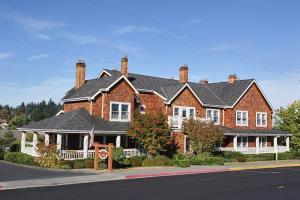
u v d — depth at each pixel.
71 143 39.38
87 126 35.69
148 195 18.66
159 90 46.50
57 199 16.89
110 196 18.09
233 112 51.19
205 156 40.47
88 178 25.11
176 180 25.78
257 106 54.59
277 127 60.78
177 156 39.97
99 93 39.50
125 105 41.06
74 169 30.91
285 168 38.22
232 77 55.81
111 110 39.97
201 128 41.16
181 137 43.88
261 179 27.06
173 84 47.62
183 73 50.03
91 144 33.19
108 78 41.66
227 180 26.16
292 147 59.50
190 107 46.78
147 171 30.53
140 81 46.44
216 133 41.38
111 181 24.78
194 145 41.28
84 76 44.91
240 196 18.94
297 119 59.78
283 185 23.66
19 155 34.72
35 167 31.11
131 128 37.47
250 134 49.75
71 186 21.81
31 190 19.78
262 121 55.06
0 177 24.38
